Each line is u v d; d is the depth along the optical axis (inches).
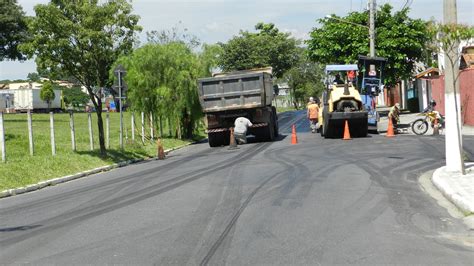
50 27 842.2
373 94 1189.1
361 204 434.6
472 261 284.8
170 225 379.9
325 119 1081.4
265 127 1106.1
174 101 1275.8
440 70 1651.1
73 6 856.3
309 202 444.8
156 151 1075.3
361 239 329.4
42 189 657.6
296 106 3718.0
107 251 319.6
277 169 654.5
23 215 463.5
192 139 1358.3
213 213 414.6
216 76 1152.2
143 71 1259.8
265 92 1080.8
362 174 590.2
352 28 1702.8
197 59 1310.3
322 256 294.7
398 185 522.3
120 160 913.5
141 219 406.3
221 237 340.8
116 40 887.1
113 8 861.8
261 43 3654.0
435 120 1072.8
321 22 1786.4
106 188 596.7
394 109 1098.7
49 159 773.3
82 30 840.3
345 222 373.7
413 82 1993.1
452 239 331.6
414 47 1674.5
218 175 631.8
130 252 314.5
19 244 351.9
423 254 297.9
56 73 895.7
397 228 357.4
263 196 478.3
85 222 408.8
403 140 962.7
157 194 522.6
